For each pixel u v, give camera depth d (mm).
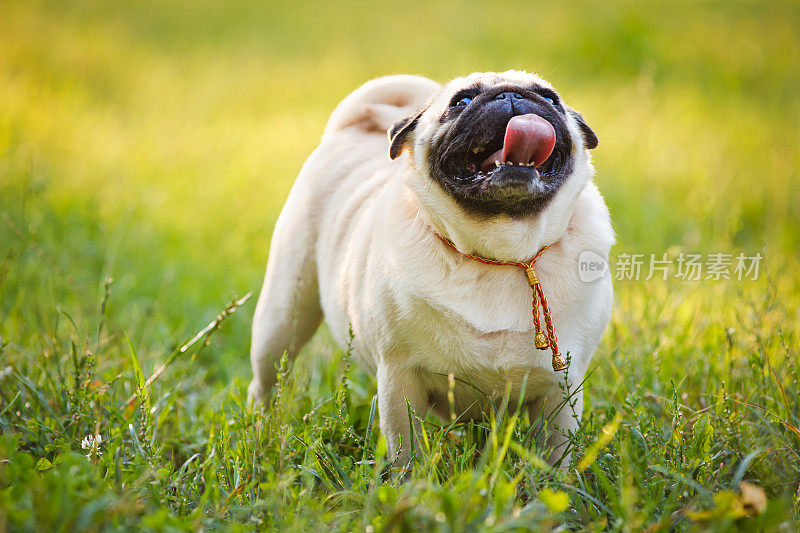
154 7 26312
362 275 5082
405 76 6488
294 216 6109
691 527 3877
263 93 17344
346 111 6484
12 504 3525
